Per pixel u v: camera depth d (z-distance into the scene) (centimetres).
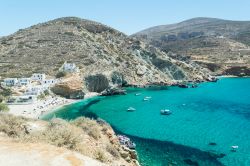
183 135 6700
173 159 5038
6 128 1988
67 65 14625
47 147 1125
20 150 1081
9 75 14012
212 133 6850
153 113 9594
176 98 12725
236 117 8725
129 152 3531
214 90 15225
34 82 13025
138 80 17200
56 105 11112
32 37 19175
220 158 5088
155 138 6450
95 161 1029
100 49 18450
